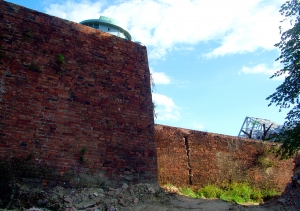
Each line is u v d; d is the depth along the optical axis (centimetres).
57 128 709
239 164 1404
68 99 745
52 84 730
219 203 884
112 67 851
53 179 674
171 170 1130
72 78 766
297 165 1068
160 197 774
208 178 1252
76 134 733
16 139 652
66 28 795
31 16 746
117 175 771
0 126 641
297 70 1005
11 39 701
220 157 1334
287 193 939
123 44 901
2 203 563
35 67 716
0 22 696
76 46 798
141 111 871
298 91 1000
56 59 753
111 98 820
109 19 1955
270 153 1519
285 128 1036
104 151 767
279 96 1045
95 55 827
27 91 691
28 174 646
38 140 677
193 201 843
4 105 657
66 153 707
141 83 899
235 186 1295
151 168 841
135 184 787
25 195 602
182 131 1223
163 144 1135
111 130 795
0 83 663
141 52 938
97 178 736
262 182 1463
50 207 596
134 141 830
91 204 652
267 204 933
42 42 744
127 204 688
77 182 704
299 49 991
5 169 605
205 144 1292
